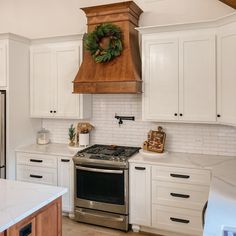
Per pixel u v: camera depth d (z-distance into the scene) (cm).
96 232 320
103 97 391
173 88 318
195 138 345
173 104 319
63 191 192
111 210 322
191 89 309
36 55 394
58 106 385
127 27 332
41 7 426
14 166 379
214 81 297
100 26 331
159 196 304
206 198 283
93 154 336
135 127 375
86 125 388
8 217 148
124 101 379
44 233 175
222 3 324
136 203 315
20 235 154
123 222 318
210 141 338
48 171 361
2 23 454
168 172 298
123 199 316
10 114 370
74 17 405
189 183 290
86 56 351
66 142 420
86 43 338
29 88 402
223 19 279
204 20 313
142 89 333
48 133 427
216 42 295
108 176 320
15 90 376
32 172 371
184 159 314
